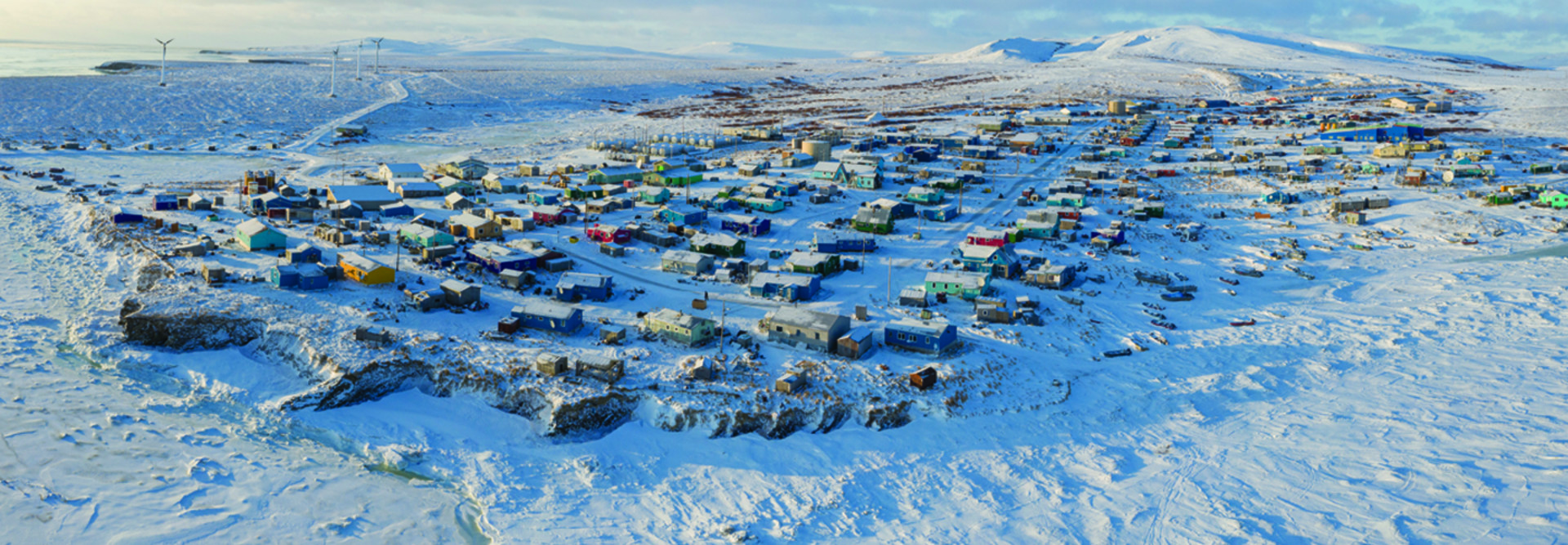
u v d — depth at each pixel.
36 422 48.34
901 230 95.75
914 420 51.72
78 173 121.12
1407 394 55.16
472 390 53.38
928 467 47.47
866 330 59.84
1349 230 97.81
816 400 51.75
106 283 71.62
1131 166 137.62
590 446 49.03
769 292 71.19
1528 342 63.09
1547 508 39.62
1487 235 93.38
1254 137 165.25
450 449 48.59
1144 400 55.31
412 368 54.84
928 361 57.47
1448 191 112.38
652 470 47.06
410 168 120.69
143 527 39.78
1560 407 51.44
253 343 59.50
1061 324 66.81
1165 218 103.31
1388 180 120.75
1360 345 64.25
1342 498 42.56
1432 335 65.62
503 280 72.38
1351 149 147.88
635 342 59.59
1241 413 53.69
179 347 59.00
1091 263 83.31
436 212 99.81
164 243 80.00
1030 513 42.81
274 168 134.62
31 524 39.38
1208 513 41.88
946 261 81.56
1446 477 43.66
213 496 42.78
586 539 40.59
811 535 41.12
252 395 53.69
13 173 117.75
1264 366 60.47
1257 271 81.69
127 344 59.28
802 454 48.53
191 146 153.75
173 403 52.44
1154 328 67.81
